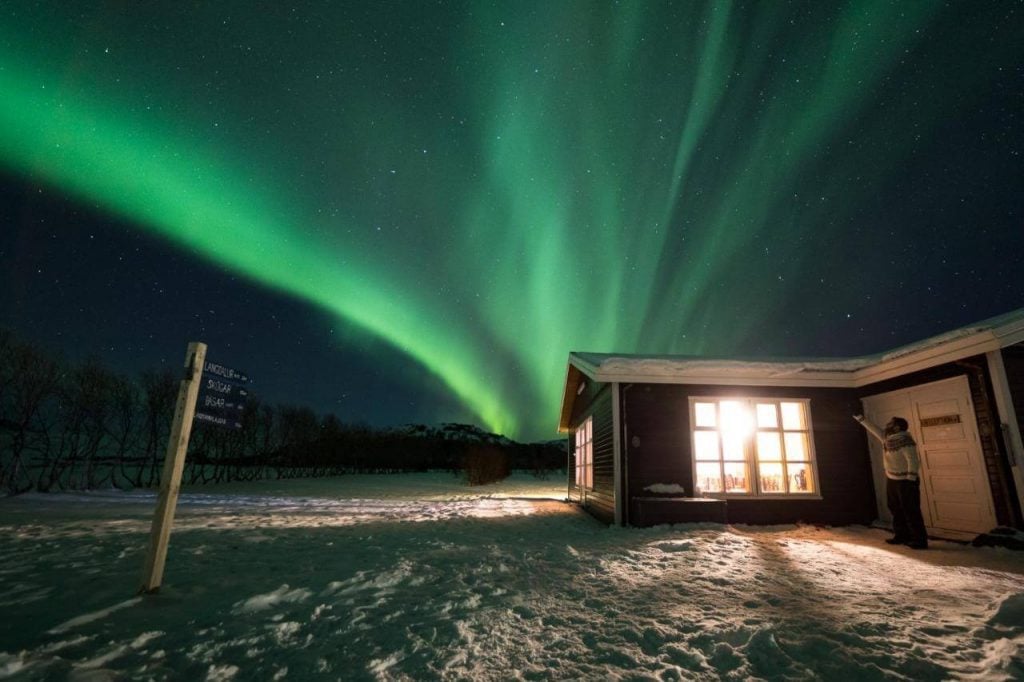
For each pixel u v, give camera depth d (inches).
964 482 263.1
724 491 333.7
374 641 120.6
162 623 126.9
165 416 685.9
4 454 491.8
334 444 1128.8
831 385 342.6
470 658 112.8
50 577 165.2
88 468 577.9
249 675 102.5
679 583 172.9
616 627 131.5
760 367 345.1
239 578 170.6
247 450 904.9
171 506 157.4
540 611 143.9
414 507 454.3
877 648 117.3
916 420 297.1
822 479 334.6
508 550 228.4
